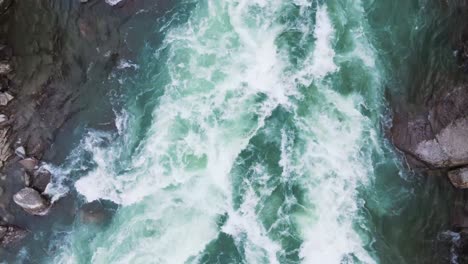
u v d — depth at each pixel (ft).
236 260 70.08
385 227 72.13
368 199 72.49
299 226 70.64
